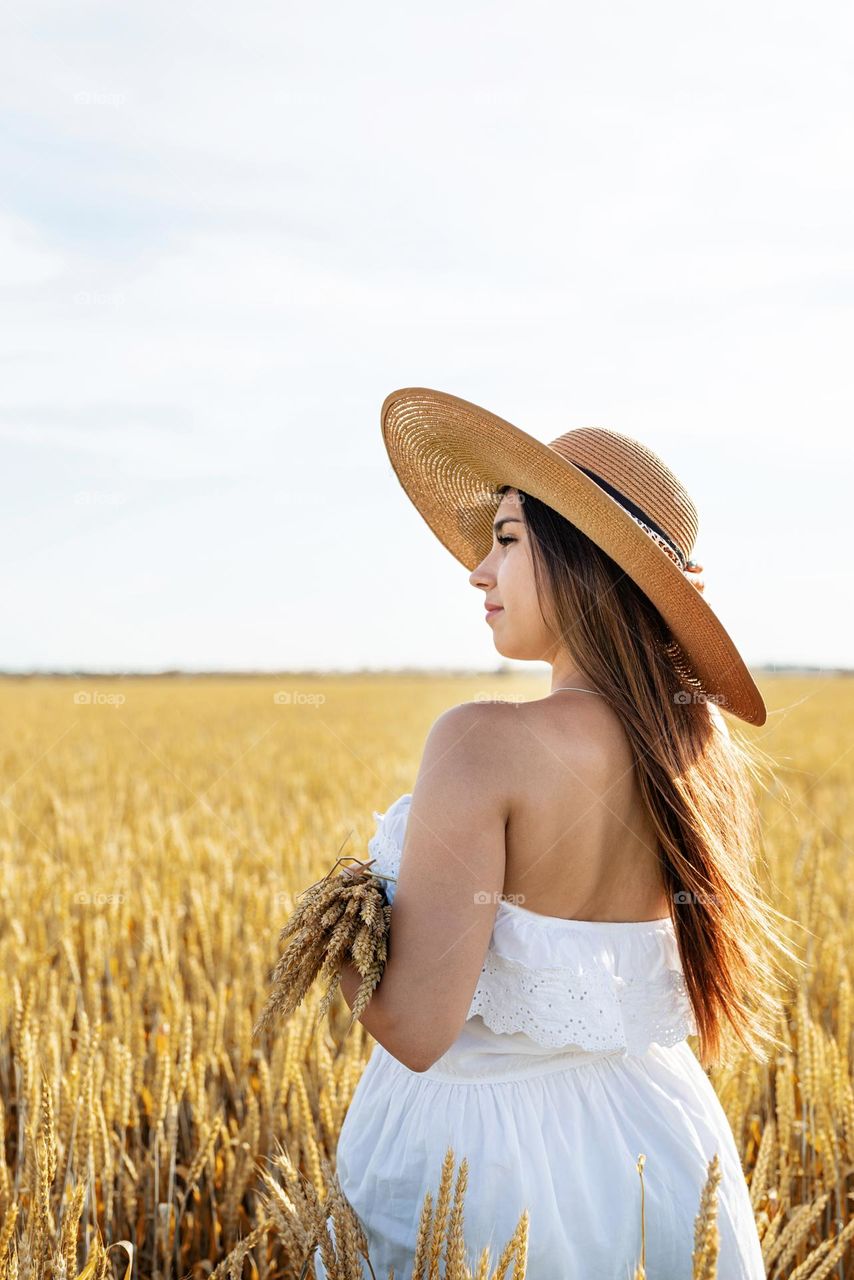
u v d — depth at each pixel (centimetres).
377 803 1049
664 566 166
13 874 610
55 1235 206
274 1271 290
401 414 215
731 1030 195
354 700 4131
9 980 428
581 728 163
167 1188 305
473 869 153
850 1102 296
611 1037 165
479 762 155
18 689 5288
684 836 169
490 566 186
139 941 551
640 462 186
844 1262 288
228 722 2834
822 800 1209
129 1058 309
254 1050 407
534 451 169
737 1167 188
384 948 156
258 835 802
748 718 184
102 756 1734
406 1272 172
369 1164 179
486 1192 164
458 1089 172
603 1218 167
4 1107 361
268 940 509
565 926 165
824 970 458
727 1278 172
